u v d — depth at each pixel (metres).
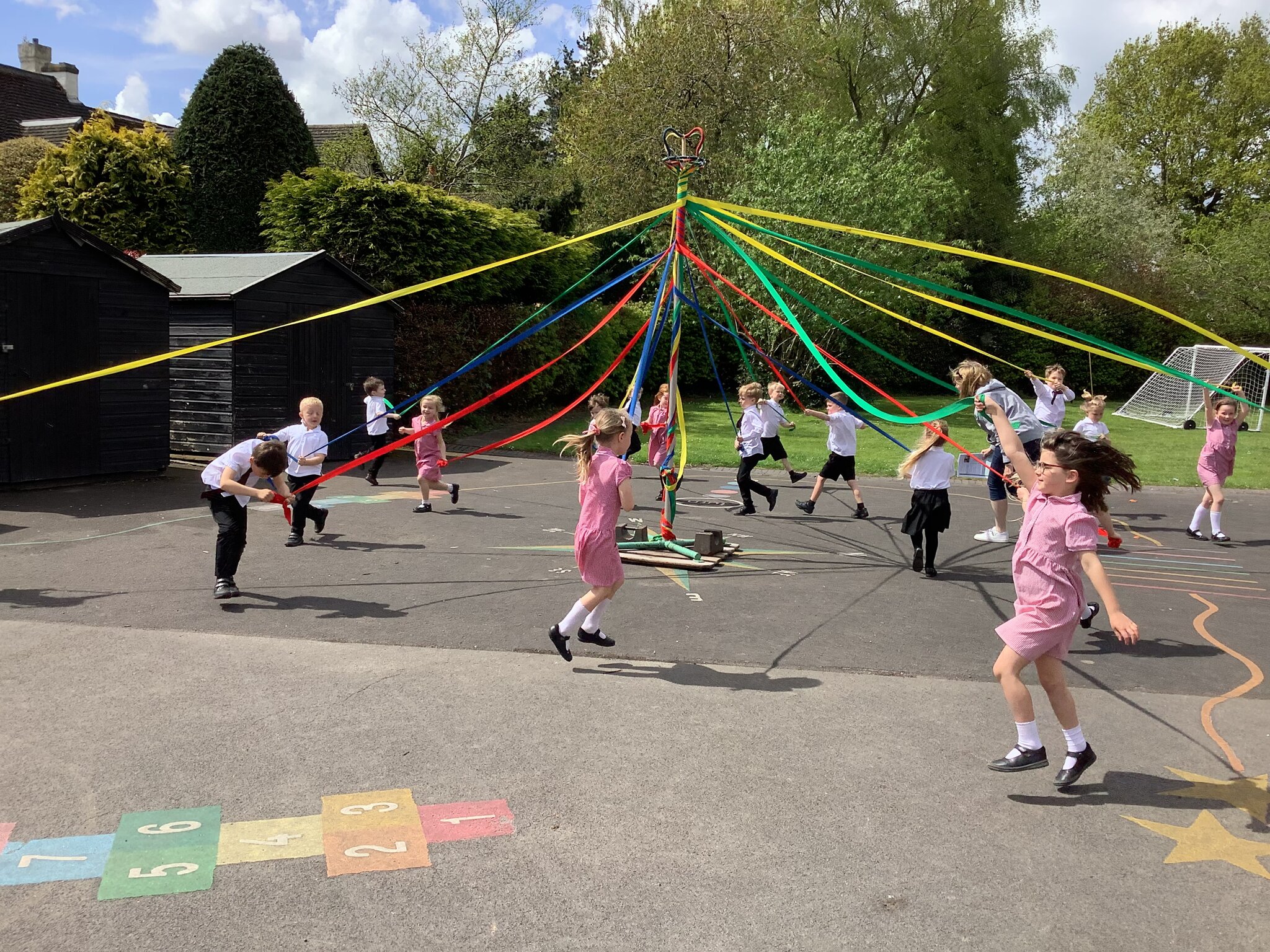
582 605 5.09
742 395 9.99
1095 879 3.16
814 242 22.59
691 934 2.81
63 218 10.30
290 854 3.21
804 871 3.16
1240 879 3.18
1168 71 40.09
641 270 8.32
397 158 29.80
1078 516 3.77
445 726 4.27
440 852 3.24
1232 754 4.20
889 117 29.83
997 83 29.95
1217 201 40.06
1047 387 9.93
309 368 13.38
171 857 3.17
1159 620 6.39
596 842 3.32
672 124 25.94
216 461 6.35
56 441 10.64
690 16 26.38
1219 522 9.33
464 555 7.81
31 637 5.43
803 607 6.44
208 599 6.30
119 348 11.20
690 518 9.89
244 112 18.98
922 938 2.81
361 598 6.40
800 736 4.26
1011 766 3.90
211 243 19.17
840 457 9.97
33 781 3.68
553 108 40.66
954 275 26.16
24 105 25.02
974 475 9.01
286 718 4.33
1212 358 25.39
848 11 28.95
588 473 5.21
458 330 17.38
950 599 6.76
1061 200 35.53
